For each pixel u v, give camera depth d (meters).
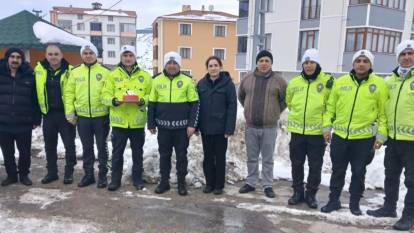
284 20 23.50
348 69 20.27
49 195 5.00
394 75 4.28
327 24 21.05
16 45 10.58
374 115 4.33
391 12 20.09
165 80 4.98
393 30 20.41
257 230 4.11
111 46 70.31
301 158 4.84
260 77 5.07
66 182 5.48
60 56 5.25
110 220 4.27
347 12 20.11
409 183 4.20
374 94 4.27
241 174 6.07
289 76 23.55
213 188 5.35
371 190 5.68
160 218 4.35
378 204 5.02
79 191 5.18
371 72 4.34
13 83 5.10
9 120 5.12
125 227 4.10
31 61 10.86
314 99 4.61
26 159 5.38
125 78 5.09
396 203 4.62
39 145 7.44
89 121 5.24
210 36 39.94
